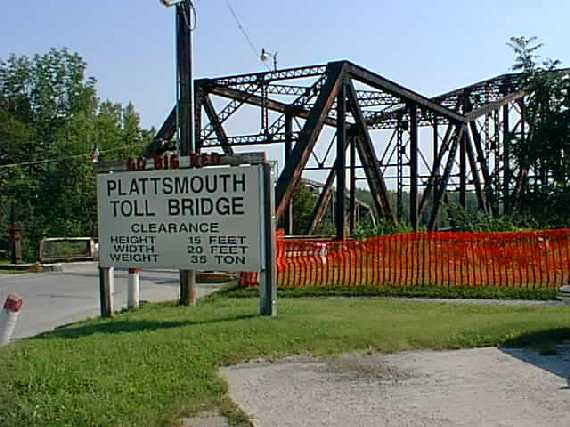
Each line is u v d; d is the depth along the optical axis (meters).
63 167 54.44
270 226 11.79
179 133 14.77
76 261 37.44
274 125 31.09
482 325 10.41
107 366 7.63
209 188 12.06
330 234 42.53
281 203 25.05
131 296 14.54
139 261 12.69
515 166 49.34
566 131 46.75
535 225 41.94
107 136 59.75
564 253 17.80
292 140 30.12
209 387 6.94
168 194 12.38
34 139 55.38
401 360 8.35
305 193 62.62
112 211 12.89
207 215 12.09
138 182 12.63
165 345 8.84
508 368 7.87
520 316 11.73
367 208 53.81
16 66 57.00
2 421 5.94
